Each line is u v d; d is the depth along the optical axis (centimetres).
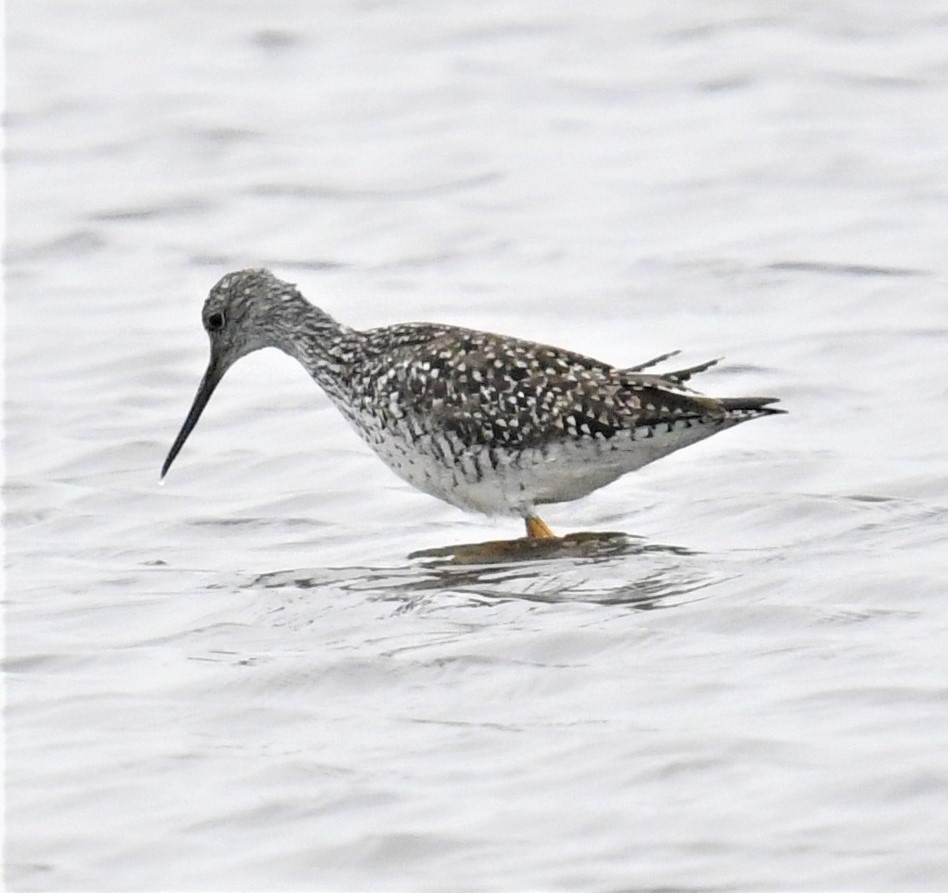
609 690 1132
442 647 1212
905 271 2178
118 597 1372
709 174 2592
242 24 3444
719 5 3353
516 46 3247
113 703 1159
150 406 1905
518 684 1151
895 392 1797
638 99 2953
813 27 3222
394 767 1052
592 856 952
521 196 2575
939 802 974
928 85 2917
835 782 999
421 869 952
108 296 2288
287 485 1670
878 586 1270
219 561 1465
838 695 1099
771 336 2000
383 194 2630
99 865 973
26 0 3569
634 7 3384
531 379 1452
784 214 2422
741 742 1048
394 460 1526
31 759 1084
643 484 1592
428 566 1415
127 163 2800
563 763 1042
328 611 1309
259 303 1605
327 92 3086
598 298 2169
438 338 1502
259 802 1022
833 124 2762
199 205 2628
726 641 1196
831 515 1464
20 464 1745
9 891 952
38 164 2808
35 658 1245
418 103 3006
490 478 1476
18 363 2044
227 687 1177
